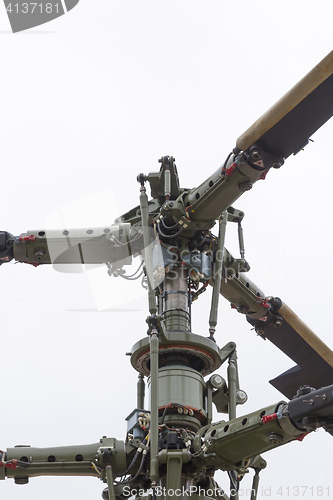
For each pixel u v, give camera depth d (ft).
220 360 75.82
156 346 70.38
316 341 88.38
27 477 69.87
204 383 74.74
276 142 70.18
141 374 77.87
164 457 66.28
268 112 68.13
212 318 76.38
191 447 68.59
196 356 75.77
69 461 69.36
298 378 91.66
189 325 78.54
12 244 81.61
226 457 67.77
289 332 89.66
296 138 69.92
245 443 66.13
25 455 69.72
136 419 70.03
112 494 66.69
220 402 75.51
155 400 67.77
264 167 71.41
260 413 65.62
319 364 90.68
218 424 68.54
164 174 78.38
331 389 62.03
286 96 66.80
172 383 72.95
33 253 81.61
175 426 70.95
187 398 72.13
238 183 73.31
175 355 75.31
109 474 67.92
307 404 62.75
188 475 68.59
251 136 69.67
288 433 64.39
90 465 69.41
